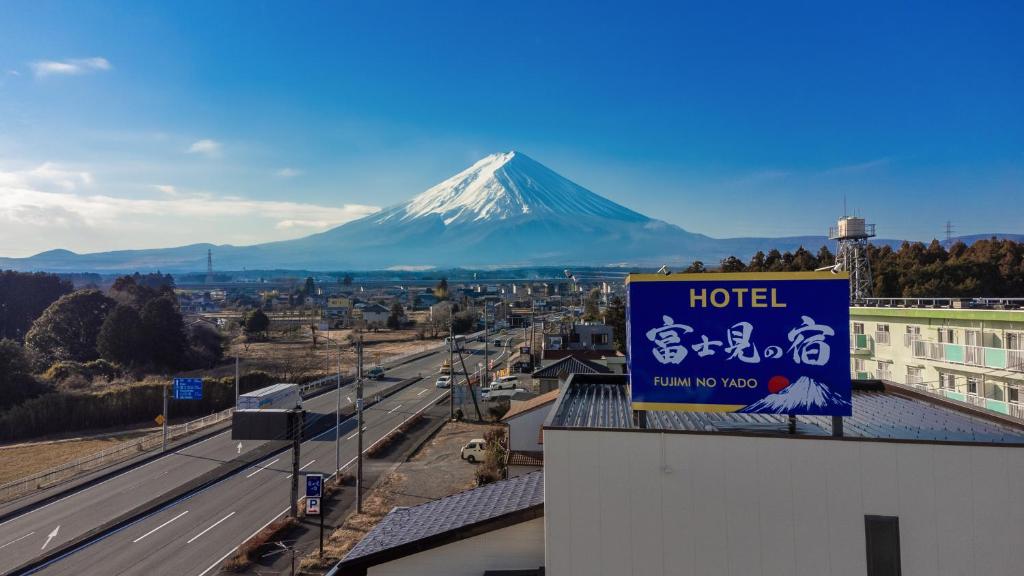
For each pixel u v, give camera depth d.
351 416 47.97
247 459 35.66
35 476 31.98
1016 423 11.35
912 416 12.33
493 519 12.47
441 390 60.09
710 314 10.87
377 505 27.44
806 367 10.50
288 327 124.56
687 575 10.25
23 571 20.98
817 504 10.03
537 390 41.84
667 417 12.20
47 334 75.31
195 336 83.44
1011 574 9.54
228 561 21.61
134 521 25.84
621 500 10.48
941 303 35.34
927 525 9.77
